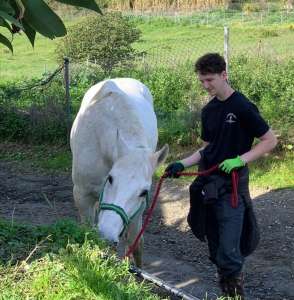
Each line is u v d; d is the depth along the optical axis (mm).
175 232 6395
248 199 4043
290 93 9883
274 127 8977
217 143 3996
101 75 13742
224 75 3885
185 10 41594
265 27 32438
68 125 9859
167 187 7715
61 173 8805
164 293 3912
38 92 11625
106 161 4367
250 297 4875
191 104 10078
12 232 3637
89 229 3656
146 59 16781
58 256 3189
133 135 4219
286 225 6297
